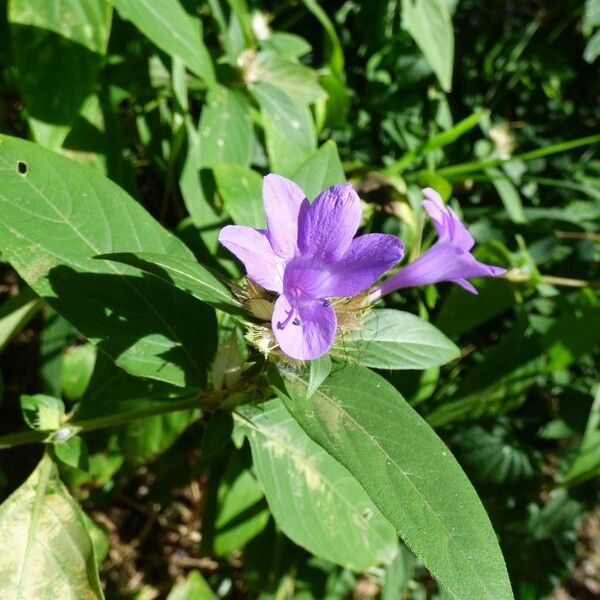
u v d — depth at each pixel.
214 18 0.26
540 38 0.42
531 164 0.40
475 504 0.14
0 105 0.27
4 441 0.18
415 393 0.27
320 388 0.15
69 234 0.17
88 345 0.28
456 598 0.13
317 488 0.21
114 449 0.26
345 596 0.33
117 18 0.25
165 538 0.37
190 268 0.15
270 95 0.26
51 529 0.18
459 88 0.39
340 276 0.13
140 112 0.28
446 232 0.17
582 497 0.36
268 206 0.13
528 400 0.37
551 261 0.35
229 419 0.18
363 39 0.35
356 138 0.34
